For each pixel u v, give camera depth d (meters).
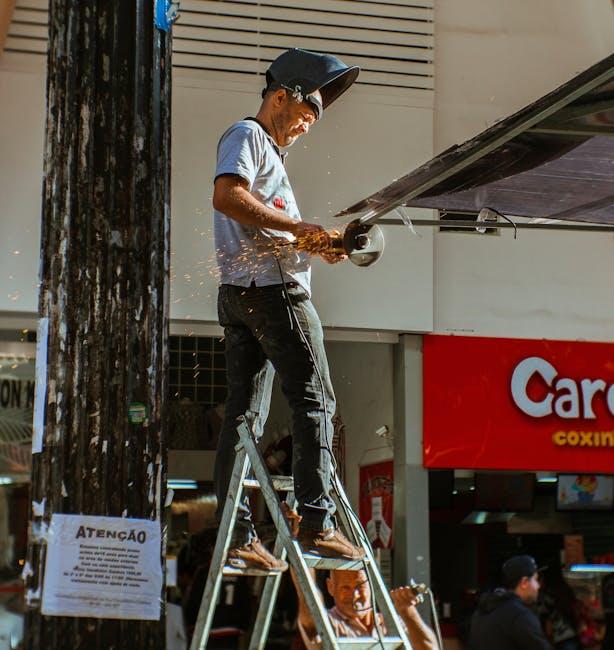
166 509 4.36
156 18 4.60
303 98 5.54
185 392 12.84
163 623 4.29
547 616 12.75
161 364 4.41
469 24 12.61
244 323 5.46
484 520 13.20
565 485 12.84
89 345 4.34
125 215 4.43
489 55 12.62
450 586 13.08
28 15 11.25
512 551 13.14
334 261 5.42
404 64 12.20
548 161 5.75
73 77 4.48
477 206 6.62
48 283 4.38
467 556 13.14
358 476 12.60
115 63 4.51
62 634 4.19
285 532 4.88
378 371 12.51
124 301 4.38
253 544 5.48
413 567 11.83
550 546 13.14
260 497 12.24
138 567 4.27
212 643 11.77
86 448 4.28
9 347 11.30
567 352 12.48
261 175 5.38
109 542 4.26
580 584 13.01
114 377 4.33
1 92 11.14
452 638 12.84
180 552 12.41
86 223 4.39
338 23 12.08
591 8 12.87
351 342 12.33
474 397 12.20
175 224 11.38
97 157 4.44
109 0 4.54
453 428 12.12
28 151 11.13
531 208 6.68
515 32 12.71
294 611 12.03
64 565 4.22
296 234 5.12
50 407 4.30
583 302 12.62
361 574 6.07
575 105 4.98
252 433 5.23
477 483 12.91
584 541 13.14
